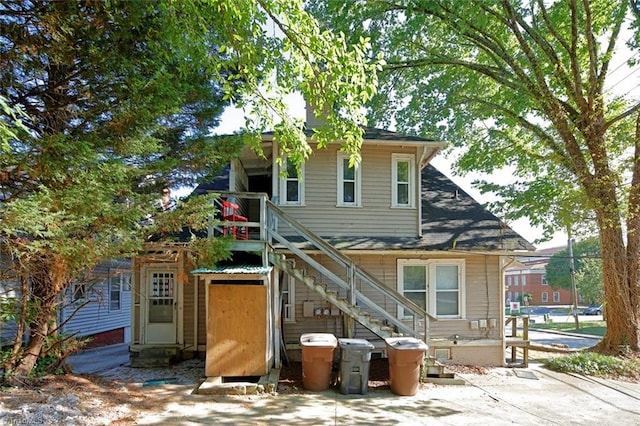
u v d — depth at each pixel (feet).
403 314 39.11
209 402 25.38
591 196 41.29
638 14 40.88
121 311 61.31
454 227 42.22
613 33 42.91
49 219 16.74
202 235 37.19
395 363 28.09
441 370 32.09
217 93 31.89
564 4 44.04
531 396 28.60
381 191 40.42
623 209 40.50
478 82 54.70
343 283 33.19
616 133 42.22
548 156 45.85
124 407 23.53
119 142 22.54
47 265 22.40
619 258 41.04
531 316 138.51
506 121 51.90
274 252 32.91
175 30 20.65
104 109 23.34
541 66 46.01
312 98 19.98
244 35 19.12
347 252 37.60
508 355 45.19
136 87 22.72
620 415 24.71
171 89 23.67
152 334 38.52
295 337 38.34
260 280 31.89
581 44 45.91
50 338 26.55
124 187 22.15
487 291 40.37
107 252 21.34
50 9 20.49
